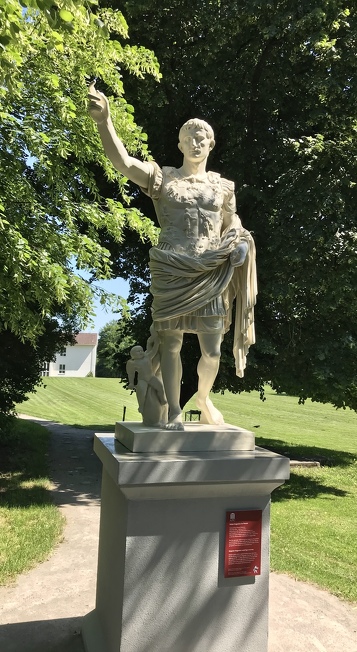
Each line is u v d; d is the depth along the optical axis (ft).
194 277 10.63
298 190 28.19
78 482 29.66
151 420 11.09
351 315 29.45
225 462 9.64
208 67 31.07
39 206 19.77
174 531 9.62
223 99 32.07
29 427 47.93
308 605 14.88
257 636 10.07
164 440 10.17
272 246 27.71
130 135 21.09
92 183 22.36
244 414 82.94
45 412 71.46
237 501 10.03
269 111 32.78
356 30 28.53
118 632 9.53
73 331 38.24
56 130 19.30
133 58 21.54
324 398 37.65
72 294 20.44
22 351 35.40
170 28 30.19
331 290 27.73
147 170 11.08
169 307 10.60
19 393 38.09
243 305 11.54
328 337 30.45
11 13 12.69
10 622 13.09
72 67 20.34
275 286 27.73
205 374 11.44
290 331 31.40
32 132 18.37
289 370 32.17
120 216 21.65
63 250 19.80
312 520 25.20
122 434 11.11
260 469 9.88
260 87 31.91
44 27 15.53
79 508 24.48
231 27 30.04
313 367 30.22
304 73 31.35
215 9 28.91
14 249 17.22
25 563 17.16
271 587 16.14
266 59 31.71
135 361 11.24
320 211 27.81
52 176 19.99
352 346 28.86
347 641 12.80
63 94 20.20
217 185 11.37
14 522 21.52
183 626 9.65
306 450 48.34
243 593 10.01
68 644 11.89
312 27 28.22
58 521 21.99
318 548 20.66
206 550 9.80
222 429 11.02
